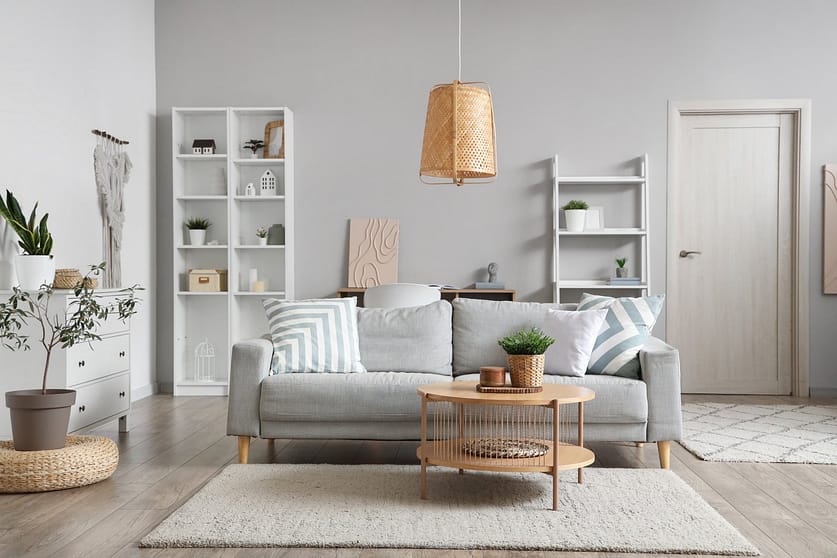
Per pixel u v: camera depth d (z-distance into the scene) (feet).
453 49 21.40
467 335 14.85
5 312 12.74
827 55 20.86
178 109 20.97
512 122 21.31
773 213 21.24
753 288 21.30
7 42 14.83
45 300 13.87
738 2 20.98
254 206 21.66
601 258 21.30
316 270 21.66
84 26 17.78
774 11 20.94
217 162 21.71
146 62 21.26
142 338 20.88
